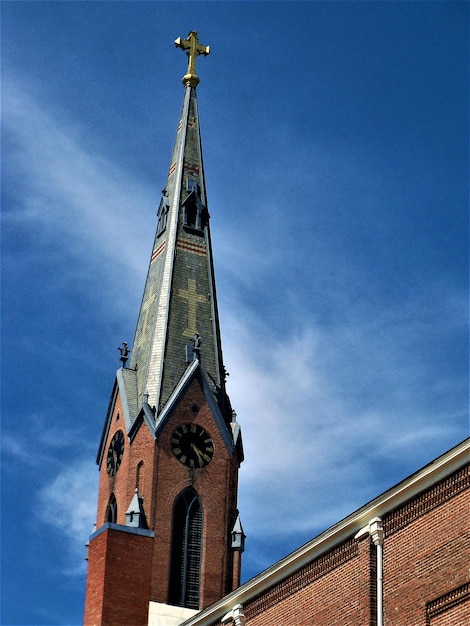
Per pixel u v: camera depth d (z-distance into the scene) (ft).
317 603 189.16
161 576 296.92
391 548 175.94
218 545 306.14
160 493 306.76
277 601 199.62
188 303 338.54
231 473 316.81
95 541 263.08
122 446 319.27
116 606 254.27
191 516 308.40
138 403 321.93
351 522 183.93
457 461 167.12
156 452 311.06
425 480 171.73
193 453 314.35
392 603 172.86
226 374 333.83
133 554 260.21
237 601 210.18
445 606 163.84
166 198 359.46
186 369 325.21
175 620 291.17
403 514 175.11
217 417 320.29
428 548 169.17
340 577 185.06
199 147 367.86
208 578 301.02
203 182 361.71
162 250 350.02
